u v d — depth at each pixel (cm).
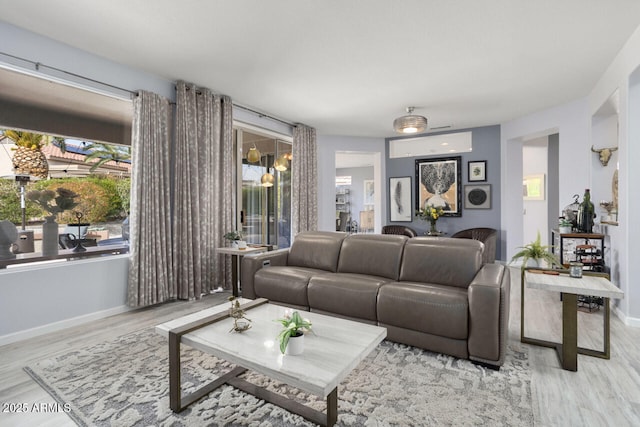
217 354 164
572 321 212
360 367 219
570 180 455
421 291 245
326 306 288
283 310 224
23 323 269
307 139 588
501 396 184
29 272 273
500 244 581
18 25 261
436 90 411
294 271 328
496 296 214
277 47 300
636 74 286
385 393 187
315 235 378
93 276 314
